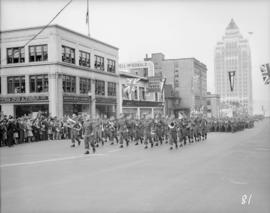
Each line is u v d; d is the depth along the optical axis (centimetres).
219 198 807
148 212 700
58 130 2780
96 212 697
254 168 1248
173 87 8325
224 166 1301
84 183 975
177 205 748
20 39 3812
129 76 5522
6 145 2188
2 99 3862
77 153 1752
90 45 4422
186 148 2061
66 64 3844
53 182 987
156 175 1104
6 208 720
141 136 2327
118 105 5094
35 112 3753
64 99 3784
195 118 2739
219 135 3588
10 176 1080
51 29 3706
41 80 3747
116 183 976
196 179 1038
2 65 3866
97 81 4569
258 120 7562
